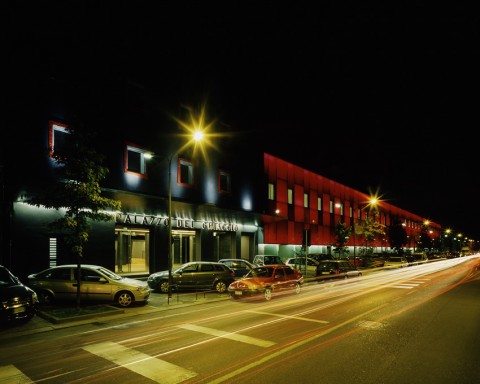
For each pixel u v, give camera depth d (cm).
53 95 1648
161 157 2227
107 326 1016
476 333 904
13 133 1490
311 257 3438
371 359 698
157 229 2228
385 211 6700
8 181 1455
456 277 2602
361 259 3894
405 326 982
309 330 938
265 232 3341
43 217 1590
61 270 1338
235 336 879
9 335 911
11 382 597
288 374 619
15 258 1487
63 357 727
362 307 1297
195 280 1711
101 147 1827
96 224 1828
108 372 638
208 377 609
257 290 1468
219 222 2730
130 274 2047
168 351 758
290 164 3869
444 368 649
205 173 2597
